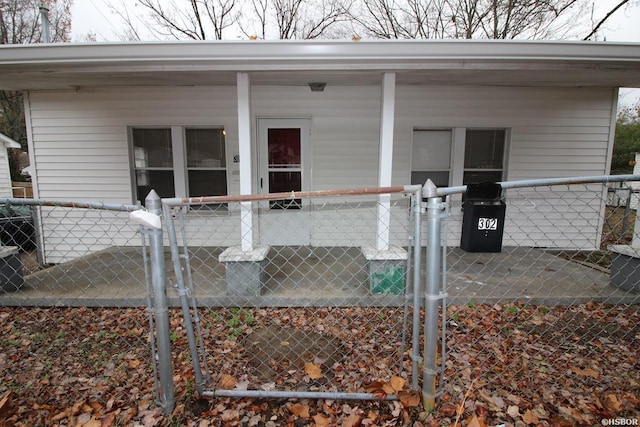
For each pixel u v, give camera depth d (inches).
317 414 72.0
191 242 221.3
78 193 220.1
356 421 68.2
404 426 67.9
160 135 217.8
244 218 138.3
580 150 216.2
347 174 215.6
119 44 116.0
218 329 117.2
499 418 71.9
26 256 263.0
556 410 75.0
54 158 216.7
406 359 96.5
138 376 90.4
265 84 189.9
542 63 125.6
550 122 213.6
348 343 107.6
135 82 177.5
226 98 210.4
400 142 213.2
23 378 90.6
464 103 211.2
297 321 123.3
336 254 201.8
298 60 120.3
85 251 223.6
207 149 218.7
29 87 196.1
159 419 70.9
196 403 75.0
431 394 69.1
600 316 124.0
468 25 414.3
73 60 118.8
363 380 85.0
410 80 176.1
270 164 216.2
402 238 216.1
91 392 83.6
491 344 105.0
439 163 220.5
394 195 213.5
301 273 165.5
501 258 193.0
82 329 120.2
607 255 209.3
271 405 75.7
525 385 84.4
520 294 137.6
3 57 118.6
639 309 129.1
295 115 210.7
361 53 117.4
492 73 143.9
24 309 135.9
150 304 68.6
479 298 133.5
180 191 220.2
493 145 220.1
